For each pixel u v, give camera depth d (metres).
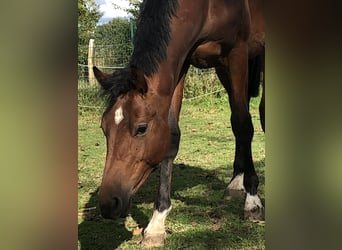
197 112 7.63
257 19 3.43
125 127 2.21
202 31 2.81
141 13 2.54
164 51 2.46
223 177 4.19
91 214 3.28
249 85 3.86
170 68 2.51
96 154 5.07
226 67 3.14
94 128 6.37
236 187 3.56
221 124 6.71
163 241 2.67
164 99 2.42
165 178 2.74
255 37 3.48
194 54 2.95
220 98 8.10
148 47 2.44
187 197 3.60
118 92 2.26
